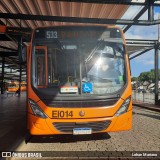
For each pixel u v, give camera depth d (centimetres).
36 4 1176
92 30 703
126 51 701
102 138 751
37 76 651
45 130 622
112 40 704
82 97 627
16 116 1279
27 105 652
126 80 668
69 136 777
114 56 689
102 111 627
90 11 1255
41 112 624
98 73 663
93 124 625
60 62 667
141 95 2802
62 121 620
